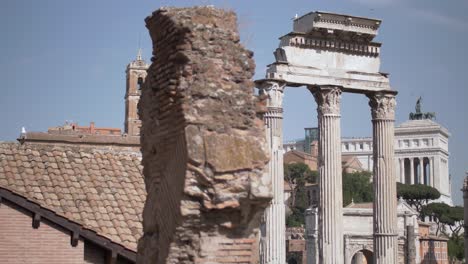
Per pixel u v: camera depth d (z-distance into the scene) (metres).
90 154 25.73
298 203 156.50
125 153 26.64
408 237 87.56
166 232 13.99
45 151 24.88
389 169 45.84
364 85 45.59
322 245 43.47
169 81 14.45
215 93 14.00
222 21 14.65
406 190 159.12
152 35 15.78
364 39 45.72
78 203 22.58
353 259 99.19
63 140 49.09
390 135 46.16
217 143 13.61
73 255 19.89
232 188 13.50
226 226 13.63
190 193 13.30
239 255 13.77
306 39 44.06
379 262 45.16
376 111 46.34
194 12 14.54
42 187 22.86
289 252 117.62
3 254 19.31
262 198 13.62
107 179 24.52
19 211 19.61
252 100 14.33
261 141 14.09
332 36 44.62
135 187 24.62
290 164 163.25
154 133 15.26
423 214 155.62
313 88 44.78
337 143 44.25
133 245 21.08
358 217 90.00
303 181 160.88
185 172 13.36
